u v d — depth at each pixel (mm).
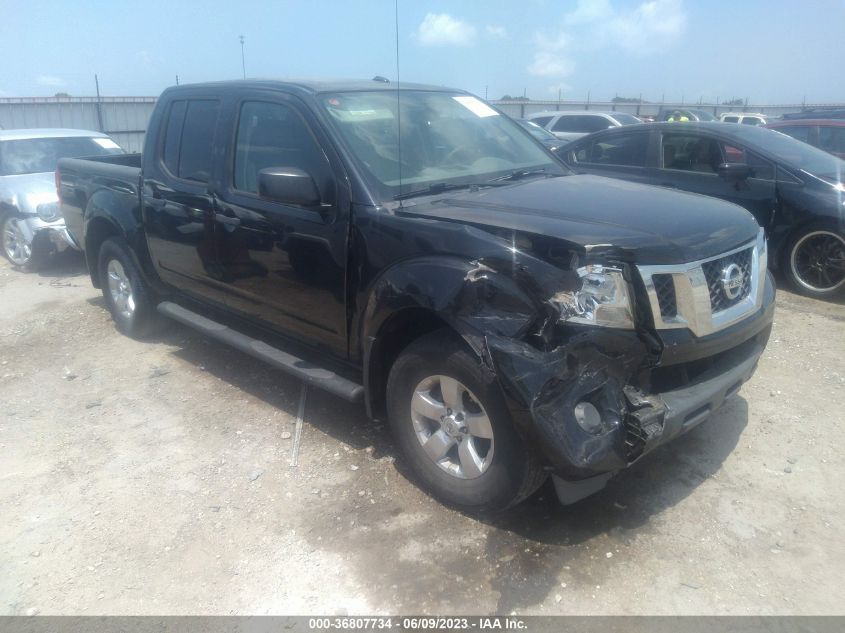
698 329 2877
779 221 6605
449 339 2990
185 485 3559
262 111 4031
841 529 3094
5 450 3975
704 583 2783
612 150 7875
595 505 3295
